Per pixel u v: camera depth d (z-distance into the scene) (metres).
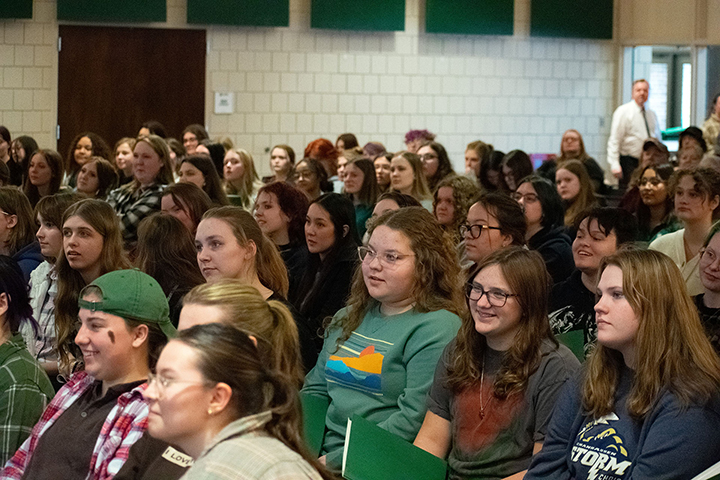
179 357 1.69
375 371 3.10
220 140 10.41
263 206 5.00
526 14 12.10
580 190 6.21
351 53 11.84
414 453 2.71
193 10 11.38
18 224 4.84
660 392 2.31
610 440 2.36
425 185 6.82
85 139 8.79
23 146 8.20
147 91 11.53
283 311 2.30
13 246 4.82
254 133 11.75
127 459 2.36
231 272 3.54
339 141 10.37
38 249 4.67
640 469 2.24
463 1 11.83
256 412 1.71
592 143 12.41
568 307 3.83
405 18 11.88
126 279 2.56
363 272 3.21
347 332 3.30
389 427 2.99
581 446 2.41
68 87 11.38
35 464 2.58
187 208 4.82
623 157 9.11
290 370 2.27
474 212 4.01
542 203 4.76
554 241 4.73
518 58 12.16
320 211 4.39
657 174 5.57
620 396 2.42
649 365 2.33
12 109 11.28
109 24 11.40
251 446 1.64
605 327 2.40
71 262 3.75
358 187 6.79
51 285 4.16
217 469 1.60
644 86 11.25
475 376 2.80
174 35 11.52
